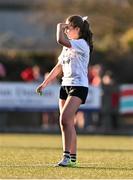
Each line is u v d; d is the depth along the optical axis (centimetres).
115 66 8375
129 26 9469
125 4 9569
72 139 2489
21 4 11581
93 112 5753
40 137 4969
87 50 2469
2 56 7794
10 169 2348
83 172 2280
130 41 8669
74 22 2456
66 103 2447
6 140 4525
